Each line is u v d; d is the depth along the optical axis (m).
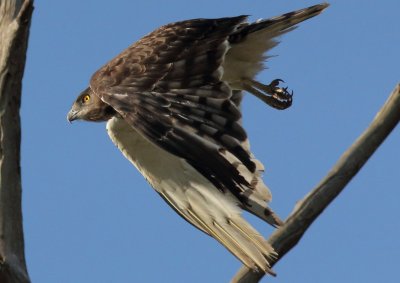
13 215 8.24
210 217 10.76
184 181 11.15
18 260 8.16
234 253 10.28
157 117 9.49
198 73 10.07
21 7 8.47
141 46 10.80
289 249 10.37
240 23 11.09
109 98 9.89
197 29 10.92
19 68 8.25
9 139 8.29
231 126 9.13
